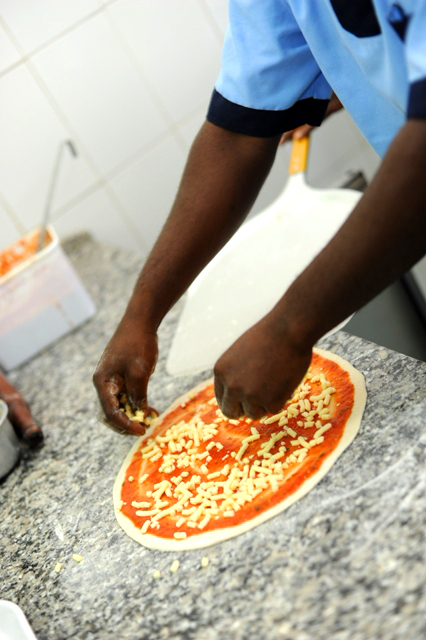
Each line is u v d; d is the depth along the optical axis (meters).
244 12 0.66
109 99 1.60
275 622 0.48
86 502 0.78
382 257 0.48
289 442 0.68
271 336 0.56
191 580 0.58
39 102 1.55
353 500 0.56
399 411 0.63
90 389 1.07
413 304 1.19
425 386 0.65
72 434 0.95
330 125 1.83
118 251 1.59
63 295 1.28
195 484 0.70
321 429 0.66
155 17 1.58
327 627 0.46
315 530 0.55
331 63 0.62
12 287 1.22
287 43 0.66
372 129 0.66
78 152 1.62
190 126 1.70
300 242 1.14
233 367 0.58
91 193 1.66
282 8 0.64
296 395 0.74
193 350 1.01
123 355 0.76
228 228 0.76
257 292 1.07
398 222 0.46
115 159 1.66
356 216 0.48
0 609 0.61
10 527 0.80
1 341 1.25
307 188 1.24
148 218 1.74
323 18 0.59
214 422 0.79
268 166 0.76
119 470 0.80
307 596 0.49
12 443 0.93
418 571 0.47
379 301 1.08
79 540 0.71
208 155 0.75
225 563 0.57
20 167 1.58
